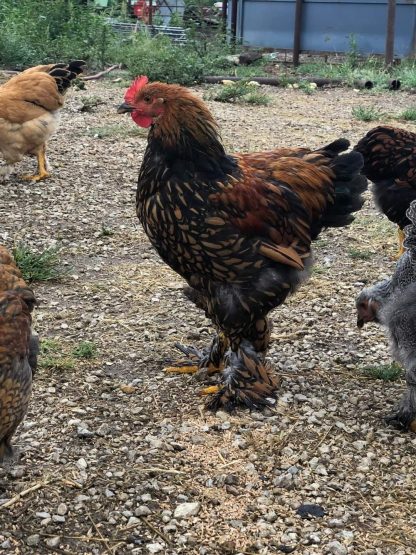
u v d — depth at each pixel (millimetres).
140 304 1573
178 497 974
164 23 6309
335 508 965
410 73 4539
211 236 1100
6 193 2205
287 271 1167
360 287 1697
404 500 988
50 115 2281
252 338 1217
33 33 4371
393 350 1125
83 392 1223
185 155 1091
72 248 1857
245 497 981
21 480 993
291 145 2840
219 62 4660
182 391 1244
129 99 1111
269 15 5285
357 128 3189
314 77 4527
